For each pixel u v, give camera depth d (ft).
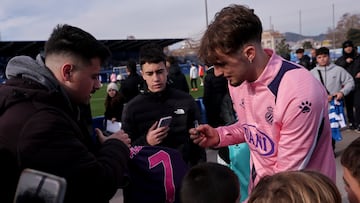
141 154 6.91
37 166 4.31
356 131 25.17
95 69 5.31
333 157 5.92
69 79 5.11
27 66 4.82
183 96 9.48
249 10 5.34
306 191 3.61
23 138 4.32
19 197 3.84
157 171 6.81
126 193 6.98
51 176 3.77
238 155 8.35
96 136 6.02
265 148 6.01
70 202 4.54
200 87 83.71
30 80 4.83
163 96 9.30
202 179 5.10
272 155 5.92
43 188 3.73
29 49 126.41
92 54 5.17
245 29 5.14
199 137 7.38
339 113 19.40
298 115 5.22
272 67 5.50
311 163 5.60
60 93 4.83
